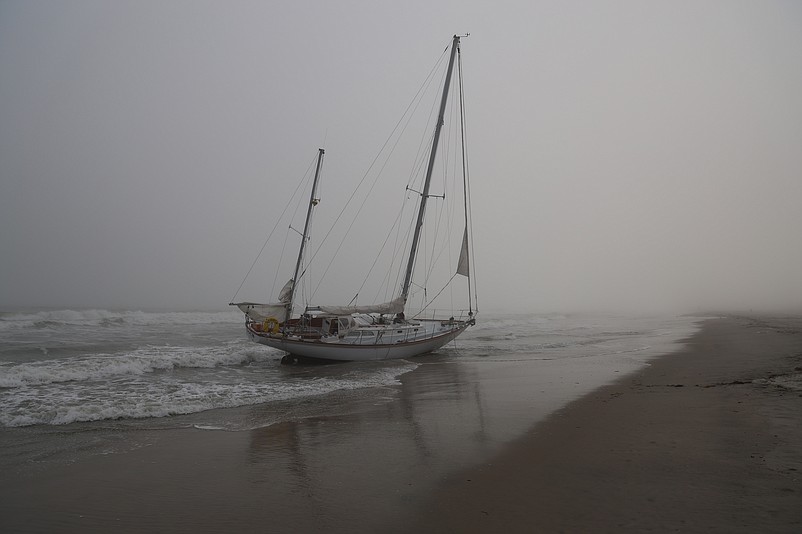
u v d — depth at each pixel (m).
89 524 5.13
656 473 6.11
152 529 5.00
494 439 8.11
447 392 12.98
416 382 14.92
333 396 12.70
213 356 18.92
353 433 8.83
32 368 15.11
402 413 10.48
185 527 5.05
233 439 8.52
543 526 4.80
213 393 12.77
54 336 26.50
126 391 12.82
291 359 20.16
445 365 19.02
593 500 5.38
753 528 4.54
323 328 20.64
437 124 25.70
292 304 20.75
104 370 15.49
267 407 11.28
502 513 5.16
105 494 5.98
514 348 25.02
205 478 6.54
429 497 5.70
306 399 12.27
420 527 4.91
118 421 9.84
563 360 19.38
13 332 28.50
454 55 26.64
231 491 6.05
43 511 5.46
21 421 9.54
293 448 7.93
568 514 5.05
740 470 6.06
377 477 6.47
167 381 14.64
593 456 6.93
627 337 30.25
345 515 5.27
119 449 7.91
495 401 11.41
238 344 24.17
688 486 5.62
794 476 5.80
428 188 25.39
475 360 20.47
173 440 8.45
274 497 5.84
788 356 17.41
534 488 5.84
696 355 18.75
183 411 10.71
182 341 25.25
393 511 5.34
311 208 22.97
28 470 6.87
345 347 19.58
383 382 14.97
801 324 37.28
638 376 14.22
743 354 18.38
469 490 5.87
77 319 38.47
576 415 9.55
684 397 10.67
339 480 6.38
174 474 6.70
